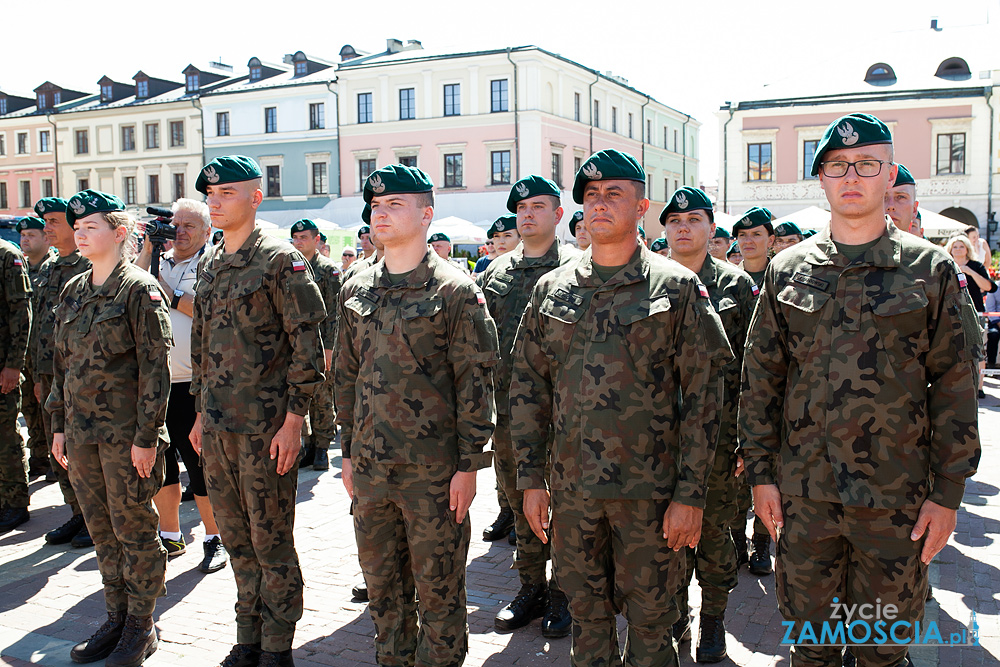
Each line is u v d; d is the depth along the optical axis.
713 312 2.86
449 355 3.17
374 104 35.66
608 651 2.97
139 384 3.77
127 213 3.97
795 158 29.14
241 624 3.59
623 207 2.87
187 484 7.02
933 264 2.53
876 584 2.58
